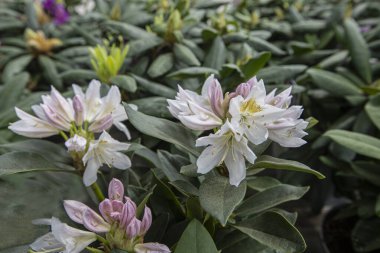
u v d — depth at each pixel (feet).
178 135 1.24
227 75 1.97
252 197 1.37
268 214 1.22
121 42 2.31
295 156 2.48
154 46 2.26
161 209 1.40
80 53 2.72
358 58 2.59
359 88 2.39
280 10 3.59
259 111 1.12
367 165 2.15
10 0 3.70
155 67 2.07
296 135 1.18
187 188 1.26
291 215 1.44
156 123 1.23
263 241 1.17
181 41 2.26
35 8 3.10
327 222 2.67
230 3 3.34
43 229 1.40
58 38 2.98
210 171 1.25
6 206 1.46
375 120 2.07
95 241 1.27
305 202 2.84
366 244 2.16
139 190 1.40
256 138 1.11
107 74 2.02
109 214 1.15
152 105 1.76
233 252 1.33
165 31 2.23
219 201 1.11
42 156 1.34
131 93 2.08
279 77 2.06
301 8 3.65
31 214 1.46
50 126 1.36
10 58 2.74
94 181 1.33
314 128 2.56
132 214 1.12
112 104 1.38
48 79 2.55
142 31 2.35
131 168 1.74
